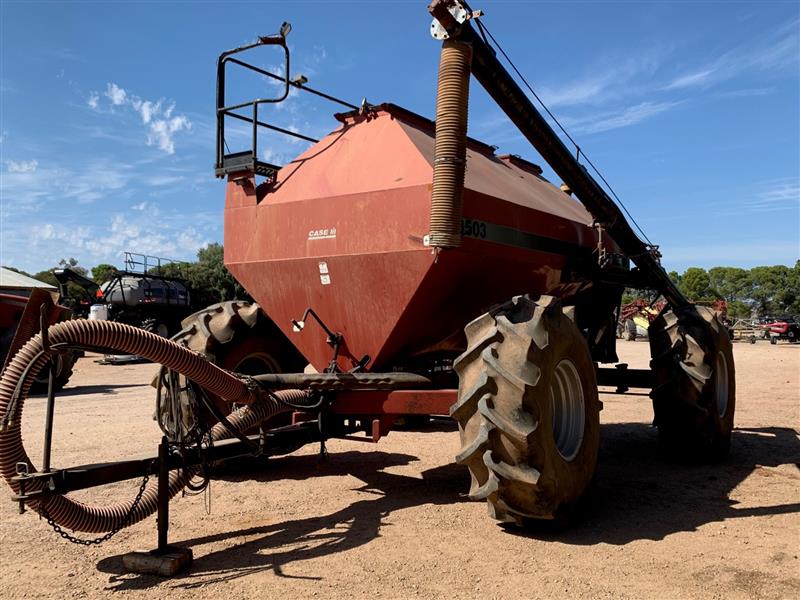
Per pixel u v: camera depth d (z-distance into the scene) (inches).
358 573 154.1
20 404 148.3
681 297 327.0
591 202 250.1
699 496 225.6
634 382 304.8
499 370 170.1
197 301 1487.5
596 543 175.6
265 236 232.8
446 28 178.4
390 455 290.7
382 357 217.3
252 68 235.6
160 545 161.0
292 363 275.1
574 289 283.1
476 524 192.2
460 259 199.0
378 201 205.5
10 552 169.8
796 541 177.5
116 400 479.2
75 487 149.6
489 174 249.4
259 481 245.1
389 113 229.3
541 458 170.9
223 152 239.8
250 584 147.9
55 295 157.5
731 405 299.6
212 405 181.0
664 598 140.1
